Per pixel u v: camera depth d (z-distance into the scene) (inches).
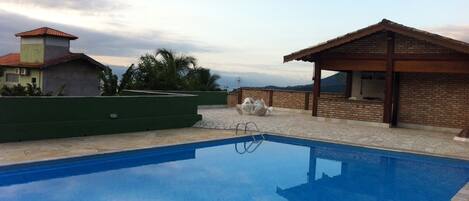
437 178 402.0
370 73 820.6
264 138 593.9
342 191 357.7
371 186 374.3
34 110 463.5
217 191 346.3
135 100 562.9
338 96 919.0
